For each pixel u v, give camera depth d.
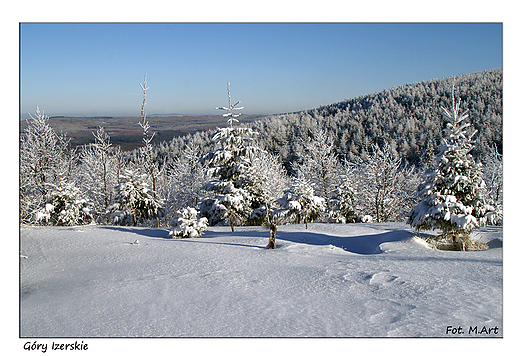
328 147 40.97
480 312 5.42
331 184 38.81
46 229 16.58
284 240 15.66
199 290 7.17
